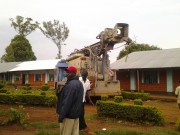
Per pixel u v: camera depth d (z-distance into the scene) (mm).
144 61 29859
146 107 11500
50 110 16328
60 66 21328
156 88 28844
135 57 32906
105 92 19188
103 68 19766
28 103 18891
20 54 66625
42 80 48000
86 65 19578
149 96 24047
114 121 12086
